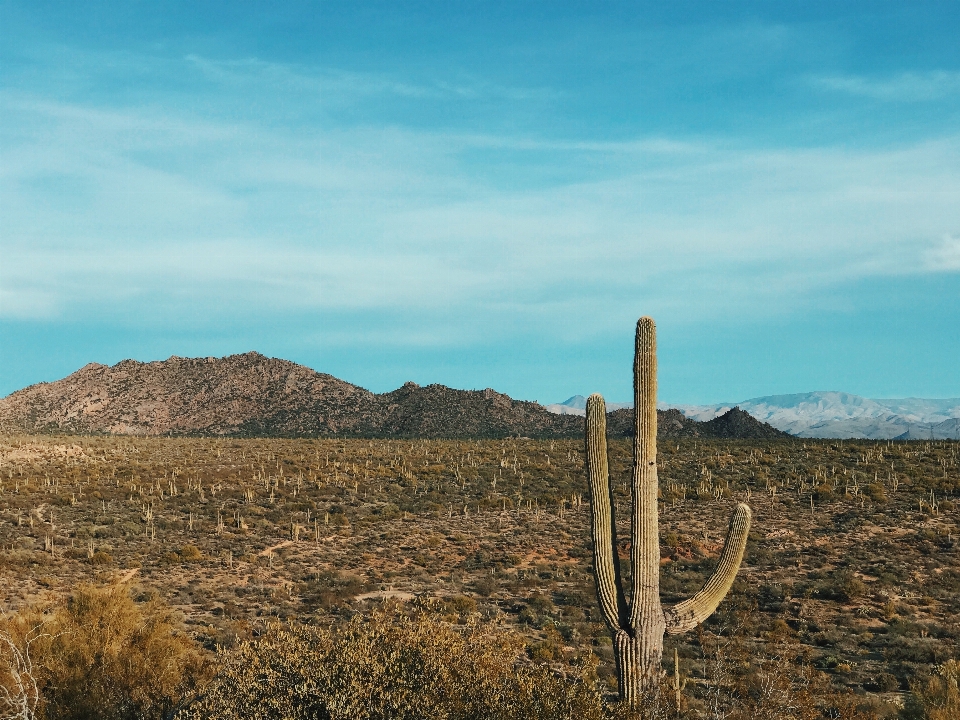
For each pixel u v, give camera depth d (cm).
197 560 4772
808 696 1647
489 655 1312
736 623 3244
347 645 1302
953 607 3822
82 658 1812
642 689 1371
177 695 1769
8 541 4847
